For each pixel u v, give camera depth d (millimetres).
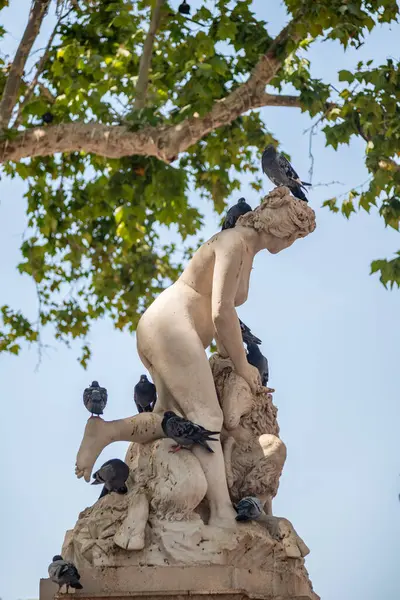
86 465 19844
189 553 18906
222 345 20688
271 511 20656
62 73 31156
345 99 32625
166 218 29875
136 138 27891
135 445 20500
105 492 20391
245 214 21281
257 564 19266
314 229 21297
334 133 32719
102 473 19406
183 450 19688
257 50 31516
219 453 19875
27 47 28781
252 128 36375
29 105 30000
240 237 20812
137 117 28109
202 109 28016
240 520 19500
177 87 32375
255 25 31734
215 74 29688
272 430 20875
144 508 19250
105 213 36156
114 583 18797
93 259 38406
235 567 18906
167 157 28047
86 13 31844
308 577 19953
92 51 31328
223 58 29453
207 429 19984
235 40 31719
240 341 20625
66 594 18672
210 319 20891
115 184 29562
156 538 19047
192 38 30062
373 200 32906
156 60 32625
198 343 20438
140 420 20156
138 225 32250
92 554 18984
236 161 36031
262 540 19297
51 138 28016
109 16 31781
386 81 32406
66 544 19531
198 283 20844
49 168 34969
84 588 18797
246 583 18969
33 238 37375
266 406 20844
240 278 20750
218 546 19016
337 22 28750
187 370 20281
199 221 37312
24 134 28047
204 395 20219
